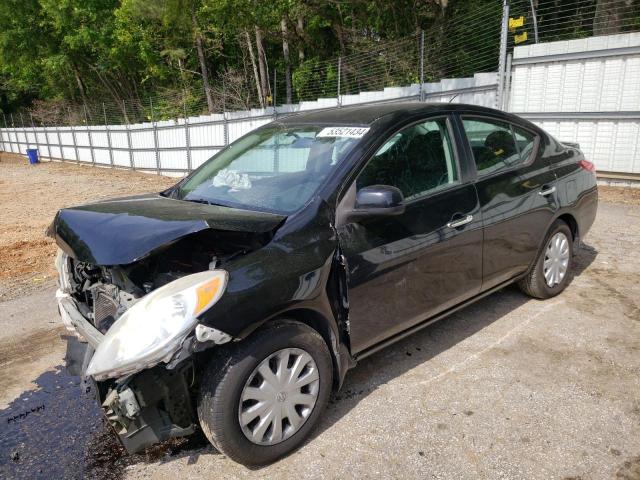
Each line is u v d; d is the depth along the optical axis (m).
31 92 46.66
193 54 25.17
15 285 6.21
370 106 3.89
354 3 19.02
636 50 8.55
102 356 2.34
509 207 3.89
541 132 4.49
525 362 3.58
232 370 2.49
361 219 2.97
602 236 6.50
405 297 3.26
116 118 25.19
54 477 2.78
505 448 2.74
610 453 2.67
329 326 2.89
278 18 17.61
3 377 3.92
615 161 9.23
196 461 2.80
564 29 12.22
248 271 2.57
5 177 22.53
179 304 2.36
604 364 3.51
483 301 4.64
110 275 3.06
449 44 13.53
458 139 3.70
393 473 2.62
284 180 3.28
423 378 3.46
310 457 2.76
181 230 2.56
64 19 28.41
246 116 16.53
